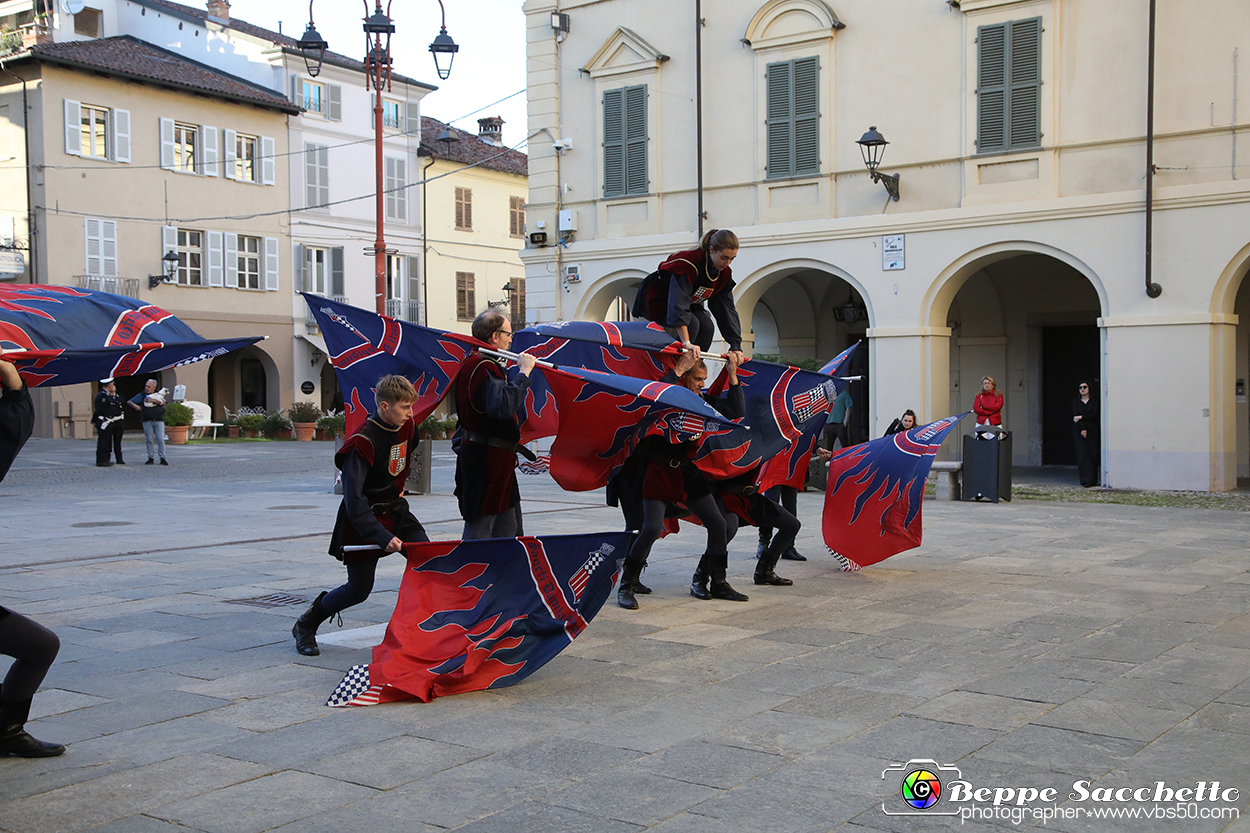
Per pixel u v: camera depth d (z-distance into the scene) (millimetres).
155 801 4223
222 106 37500
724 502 8711
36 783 4422
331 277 40938
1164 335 17641
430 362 6992
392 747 4863
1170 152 17547
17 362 4594
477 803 4180
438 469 23812
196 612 7906
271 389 39594
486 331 6941
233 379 39344
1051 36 18391
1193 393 17453
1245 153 17016
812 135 20609
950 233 19344
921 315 19703
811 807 4113
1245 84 16969
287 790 4336
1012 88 18750
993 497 16219
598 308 23250
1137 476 17969
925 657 6480
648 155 22266
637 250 22391
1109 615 7688
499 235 47250
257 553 10906
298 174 39844
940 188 19547
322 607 6547
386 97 42500
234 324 38156
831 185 20547
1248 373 19938
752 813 4055
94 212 34438
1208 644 6770
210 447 31531
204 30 40781
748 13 21172
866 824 3947
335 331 6957
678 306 7758
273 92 39406
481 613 5922
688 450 7957
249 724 5219
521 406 6523
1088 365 22531
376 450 6000
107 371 4816
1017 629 7242
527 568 6012
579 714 5363
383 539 5871
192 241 37156
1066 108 18391
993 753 4723
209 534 12477
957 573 9594
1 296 4758
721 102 21531
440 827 3951
